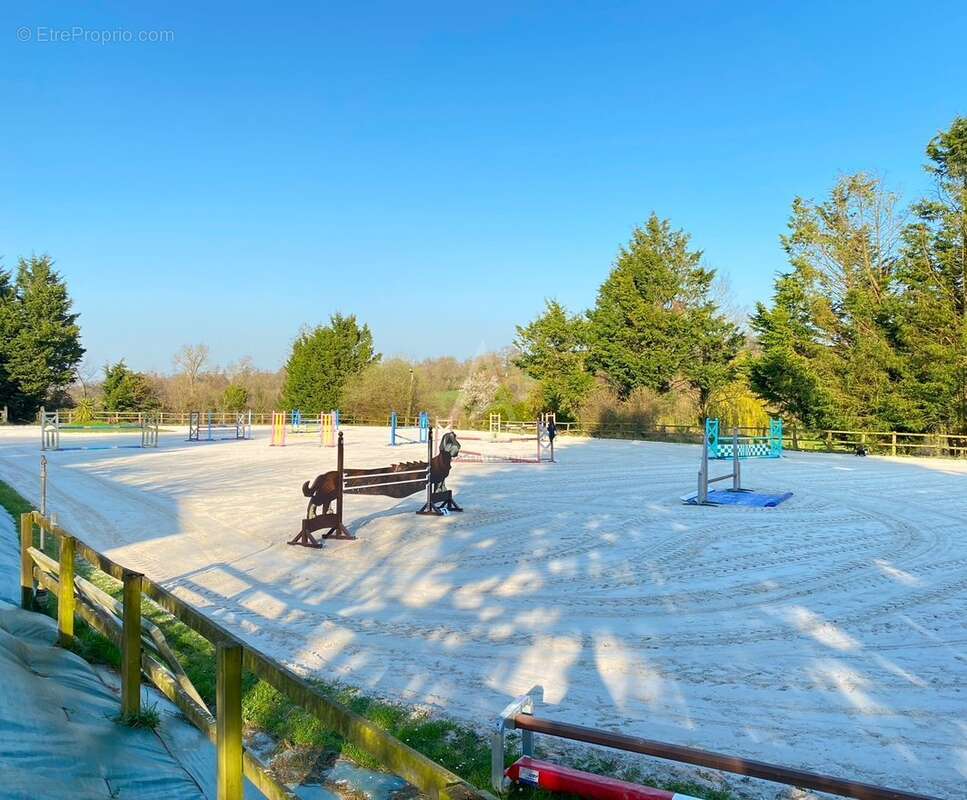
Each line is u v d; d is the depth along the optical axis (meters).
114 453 27.84
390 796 3.93
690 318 44.22
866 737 4.68
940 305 31.31
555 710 5.12
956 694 5.41
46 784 3.11
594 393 44.94
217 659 3.16
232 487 17.78
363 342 61.81
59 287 54.25
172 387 63.62
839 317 37.38
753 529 12.39
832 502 15.82
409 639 6.73
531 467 24.02
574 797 3.75
